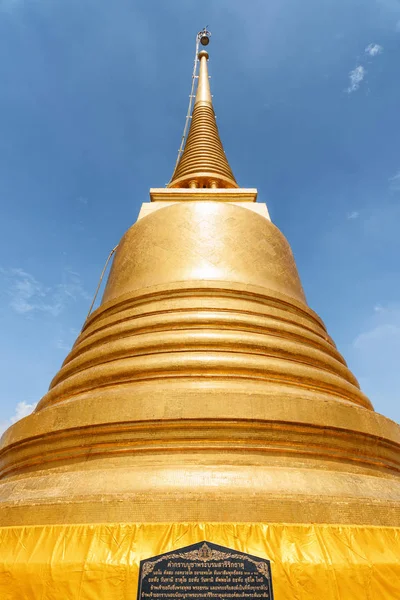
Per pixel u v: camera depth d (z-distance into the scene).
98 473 6.71
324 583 5.18
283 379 8.87
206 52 34.75
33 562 5.41
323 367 10.16
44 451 7.82
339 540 5.57
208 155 21.92
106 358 9.65
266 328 10.13
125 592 5.09
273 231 14.32
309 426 7.49
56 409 8.09
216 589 5.09
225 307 10.48
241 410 7.32
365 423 8.13
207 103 26.53
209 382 8.27
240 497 5.99
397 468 8.53
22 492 6.93
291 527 5.62
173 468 6.64
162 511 5.85
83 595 5.11
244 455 7.10
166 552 5.33
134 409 7.41
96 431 7.46
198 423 7.23
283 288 12.75
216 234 12.90
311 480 6.69
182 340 9.18
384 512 6.26
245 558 5.29
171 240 12.79
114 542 5.48
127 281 12.74
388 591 5.25
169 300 10.88
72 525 5.71
